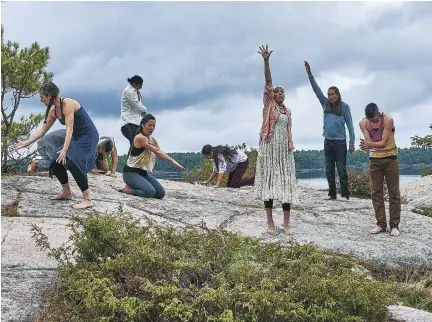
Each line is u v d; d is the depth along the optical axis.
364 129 8.24
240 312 3.80
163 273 4.24
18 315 4.18
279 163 7.51
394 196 8.22
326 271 4.50
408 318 4.32
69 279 4.19
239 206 9.61
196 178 16.16
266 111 7.55
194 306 3.73
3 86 10.97
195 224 7.86
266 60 7.48
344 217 9.36
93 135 7.76
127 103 10.62
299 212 9.51
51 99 7.52
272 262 4.53
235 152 11.94
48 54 11.52
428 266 7.18
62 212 7.47
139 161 9.24
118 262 4.19
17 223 6.68
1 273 4.96
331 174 11.15
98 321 3.78
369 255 7.12
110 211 7.74
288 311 3.78
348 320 3.88
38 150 10.68
